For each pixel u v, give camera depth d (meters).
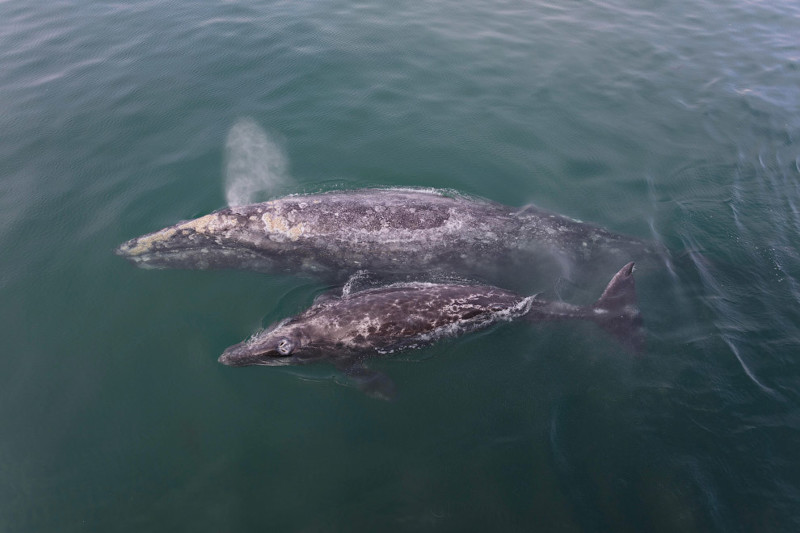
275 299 11.86
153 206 13.91
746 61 21.75
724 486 8.30
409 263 12.38
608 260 12.50
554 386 9.81
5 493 8.59
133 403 9.79
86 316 11.21
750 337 10.58
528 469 8.60
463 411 9.52
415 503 8.27
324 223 12.39
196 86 18.44
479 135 17.12
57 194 14.07
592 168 16.03
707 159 16.45
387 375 10.13
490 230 12.61
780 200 14.85
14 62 19.27
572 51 21.67
